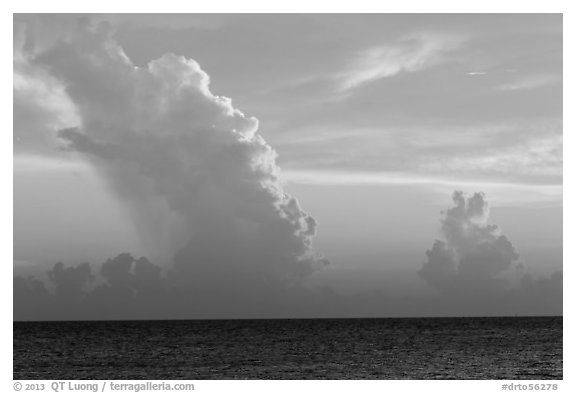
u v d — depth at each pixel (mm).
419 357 76375
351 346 96000
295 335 135125
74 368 67875
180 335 139375
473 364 68312
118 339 123000
